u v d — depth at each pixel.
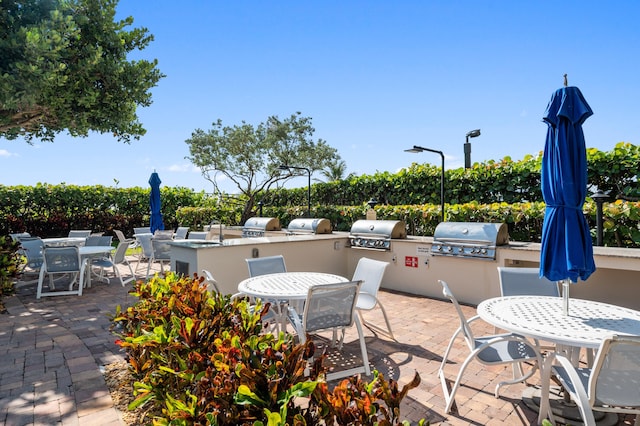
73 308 5.79
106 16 7.62
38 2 6.90
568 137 2.98
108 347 4.11
